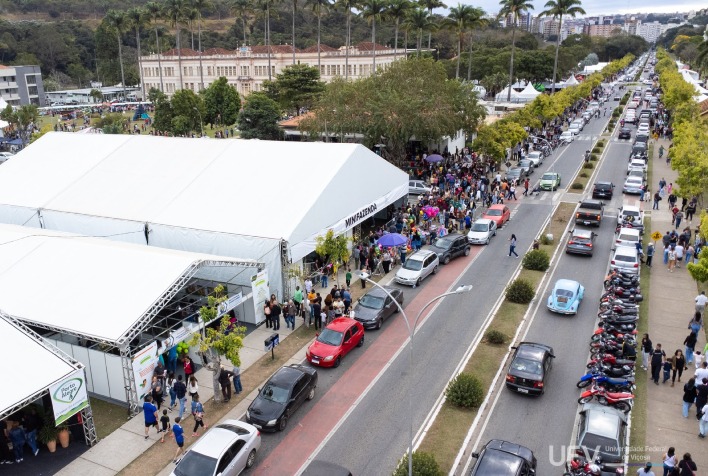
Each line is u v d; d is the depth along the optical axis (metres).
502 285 30.52
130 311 20.34
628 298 26.75
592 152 65.38
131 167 36.41
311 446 17.64
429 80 54.06
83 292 21.84
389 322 26.59
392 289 27.67
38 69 126.94
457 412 19.38
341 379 21.61
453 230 38.56
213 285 26.81
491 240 38.19
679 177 40.06
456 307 27.86
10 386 16.44
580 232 35.50
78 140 41.62
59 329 20.14
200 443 15.94
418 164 55.84
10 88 121.00
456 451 17.30
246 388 20.88
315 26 166.75
